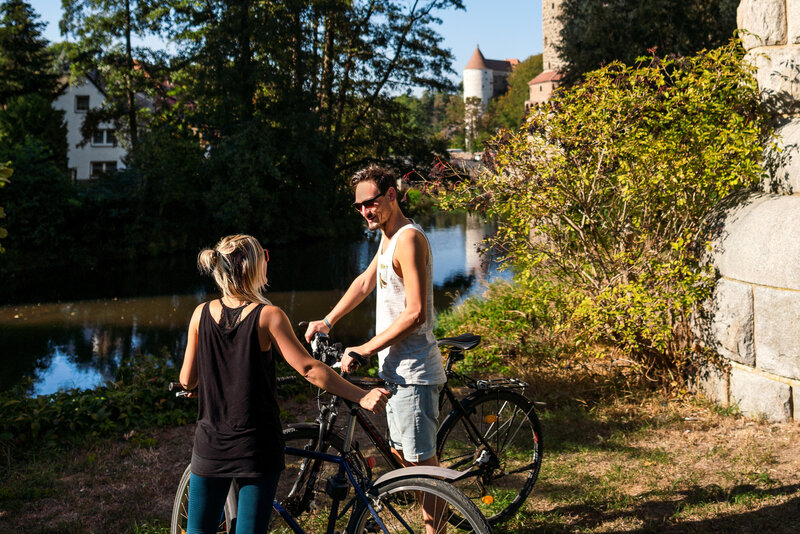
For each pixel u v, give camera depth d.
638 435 4.79
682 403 5.35
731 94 5.61
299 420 5.59
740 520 3.47
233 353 2.48
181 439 5.34
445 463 3.76
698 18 20.55
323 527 3.61
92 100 44.28
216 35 28.98
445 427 3.61
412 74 33.72
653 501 3.78
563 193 5.95
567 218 6.09
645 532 3.45
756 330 4.89
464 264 21.22
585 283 6.33
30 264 22.59
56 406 5.61
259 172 28.03
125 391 6.06
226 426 2.47
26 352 12.36
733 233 5.15
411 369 3.08
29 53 34.00
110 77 32.03
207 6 29.77
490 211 6.39
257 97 29.42
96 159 44.84
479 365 7.04
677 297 5.34
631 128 5.79
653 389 5.75
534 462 3.82
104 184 26.45
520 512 3.74
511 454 4.23
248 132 27.67
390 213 3.08
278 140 28.98
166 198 26.62
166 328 14.45
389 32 33.19
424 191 6.69
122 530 3.77
